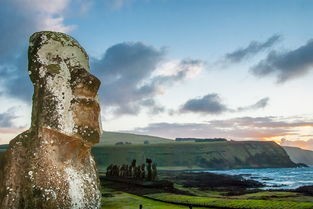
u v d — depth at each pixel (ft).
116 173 188.75
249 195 126.82
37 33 28.63
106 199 96.94
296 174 522.06
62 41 28.27
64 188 26.23
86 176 27.78
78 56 28.55
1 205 25.82
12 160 26.58
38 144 26.37
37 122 26.76
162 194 111.34
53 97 26.76
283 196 119.14
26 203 25.59
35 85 27.58
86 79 27.55
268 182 291.58
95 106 27.78
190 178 309.63
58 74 27.22
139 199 97.96
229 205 85.51
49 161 26.25
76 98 27.32
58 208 25.72
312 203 80.94
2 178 26.55
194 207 84.99
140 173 161.89
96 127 27.66
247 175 456.04
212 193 140.97
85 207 26.94
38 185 25.76
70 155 27.09
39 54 27.58
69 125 26.73
